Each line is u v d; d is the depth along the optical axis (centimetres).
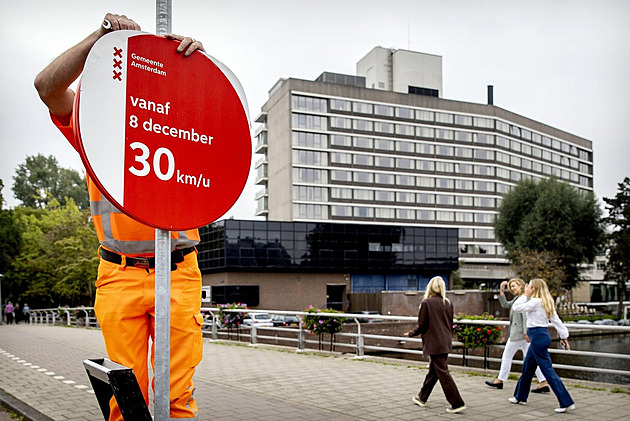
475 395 775
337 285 5991
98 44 258
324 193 7431
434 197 8162
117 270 323
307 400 726
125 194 262
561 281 4794
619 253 5322
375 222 7681
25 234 5528
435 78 8669
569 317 4625
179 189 282
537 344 695
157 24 290
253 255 5466
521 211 5328
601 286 8656
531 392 796
